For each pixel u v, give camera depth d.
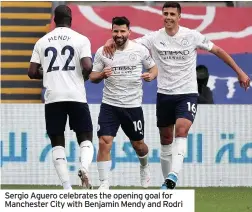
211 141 36.75
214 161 36.78
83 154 27.52
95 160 36.41
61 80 27.33
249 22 49.56
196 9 49.66
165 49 29.97
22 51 49.88
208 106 36.72
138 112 30.44
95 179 36.47
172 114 30.50
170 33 30.00
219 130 36.78
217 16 49.50
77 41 27.38
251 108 36.84
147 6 49.41
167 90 30.11
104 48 29.81
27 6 50.31
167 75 30.11
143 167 32.38
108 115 30.17
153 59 30.36
